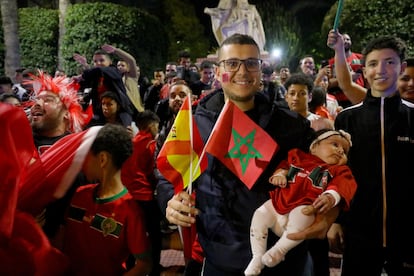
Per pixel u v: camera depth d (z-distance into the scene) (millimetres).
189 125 2254
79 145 2129
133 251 2432
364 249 2740
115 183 2473
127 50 14383
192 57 17406
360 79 5812
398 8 11430
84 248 2420
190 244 2525
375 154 2719
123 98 4707
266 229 2125
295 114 2381
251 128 2189
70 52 14352
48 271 1984
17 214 1984
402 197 2680
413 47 11164
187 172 2254
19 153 1910
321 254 3363
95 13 14133
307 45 16453
